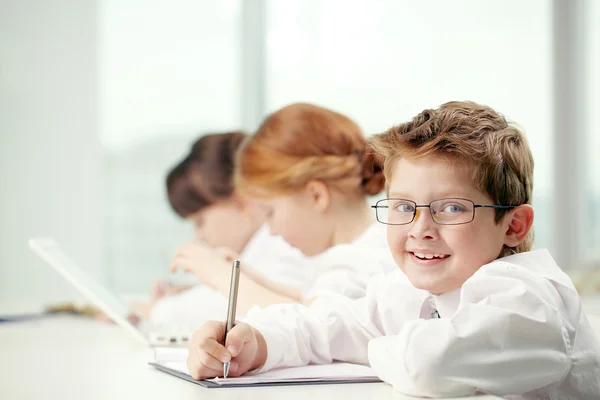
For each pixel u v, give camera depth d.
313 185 1.92
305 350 1.09
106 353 1.29
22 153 3.47
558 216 3.96
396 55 3.86
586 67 3.99
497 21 3.92
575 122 3.96
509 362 0.87
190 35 3.72
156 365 1.11
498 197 1.01
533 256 1.03
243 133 2.70
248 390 0.90
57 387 0.94
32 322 1.90
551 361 0.89
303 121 1.95
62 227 3.50
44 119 3.49
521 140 1.07
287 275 1.90
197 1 3.73
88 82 3.54
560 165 3.97
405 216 1.03
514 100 3.95
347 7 3.84
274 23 3.81
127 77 3.66
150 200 3.67
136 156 3.67
